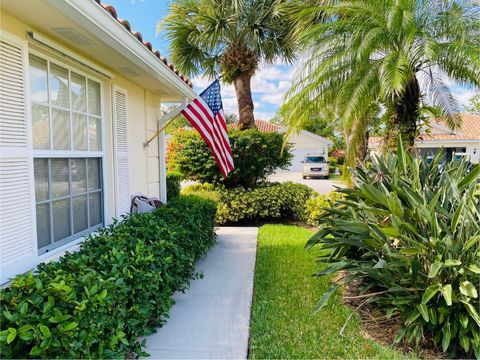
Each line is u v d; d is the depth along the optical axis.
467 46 5.63
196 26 9.92
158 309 2.96
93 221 4.01
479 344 2.56
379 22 6.13
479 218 2.92
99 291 2.11
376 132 8.72
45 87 3.12
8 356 1.65
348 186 8.20
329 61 6.33
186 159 9.53
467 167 4.34
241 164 9.61
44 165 3.13
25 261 2.70
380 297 3.20
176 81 5.09
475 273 2.64
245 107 10.80
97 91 4.11
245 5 9.57
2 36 2.50
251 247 6.18
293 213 9.38
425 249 2.93
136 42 3.44
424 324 2.94
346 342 2.97
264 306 3.68
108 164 4.32
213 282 4.39
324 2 7.39
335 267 3.34
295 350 2.84
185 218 4.51
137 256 2.76
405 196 3.40
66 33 3.04
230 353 2.76
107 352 2.06
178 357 2.70
